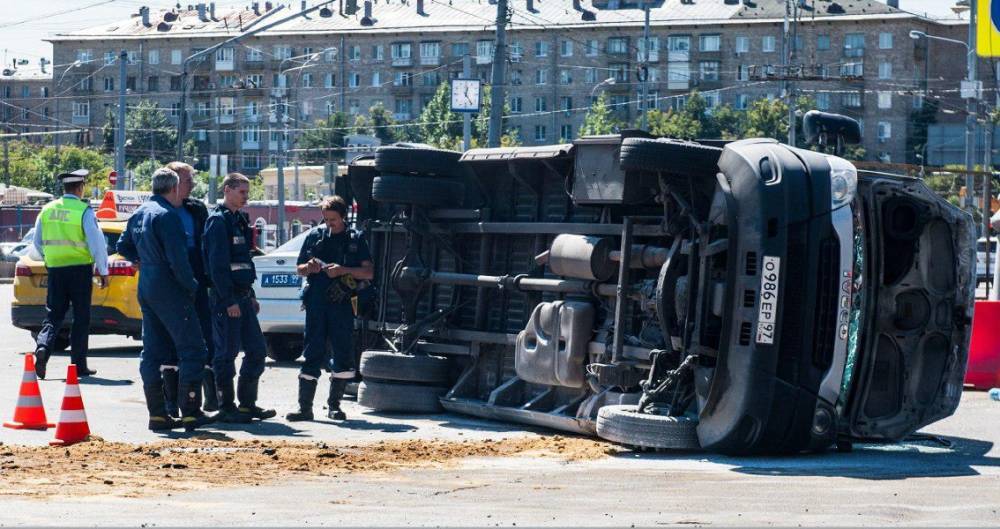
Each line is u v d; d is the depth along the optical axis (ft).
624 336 75.15
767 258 67.15
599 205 77.56
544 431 80.59
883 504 53.42
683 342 70.69
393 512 51.26
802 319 67.92
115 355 129.29
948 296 75.46
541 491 57.47
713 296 69.87
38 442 73.97
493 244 88.53
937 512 51.34
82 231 107.34
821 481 61.21
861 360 72.59
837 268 69.10
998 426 84.43
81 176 108.37
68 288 107.76
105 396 95.81
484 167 88.38
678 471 64.85
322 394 99.86
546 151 82.33
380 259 97.55
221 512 50.88
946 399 75.82
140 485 58.44
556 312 78.79
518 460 68.49
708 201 72.69
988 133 409.69
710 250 69.31
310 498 55.11
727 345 68.08
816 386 68.69
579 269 77.10
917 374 75.41
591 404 76.43
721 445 68.49
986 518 49.90
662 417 70.23
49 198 549.13
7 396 94.38
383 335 94.38
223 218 82.17
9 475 61.00
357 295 88.69
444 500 54.80
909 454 72.23
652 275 75.97
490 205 88.89
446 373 88.89
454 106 205.57
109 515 49.75
